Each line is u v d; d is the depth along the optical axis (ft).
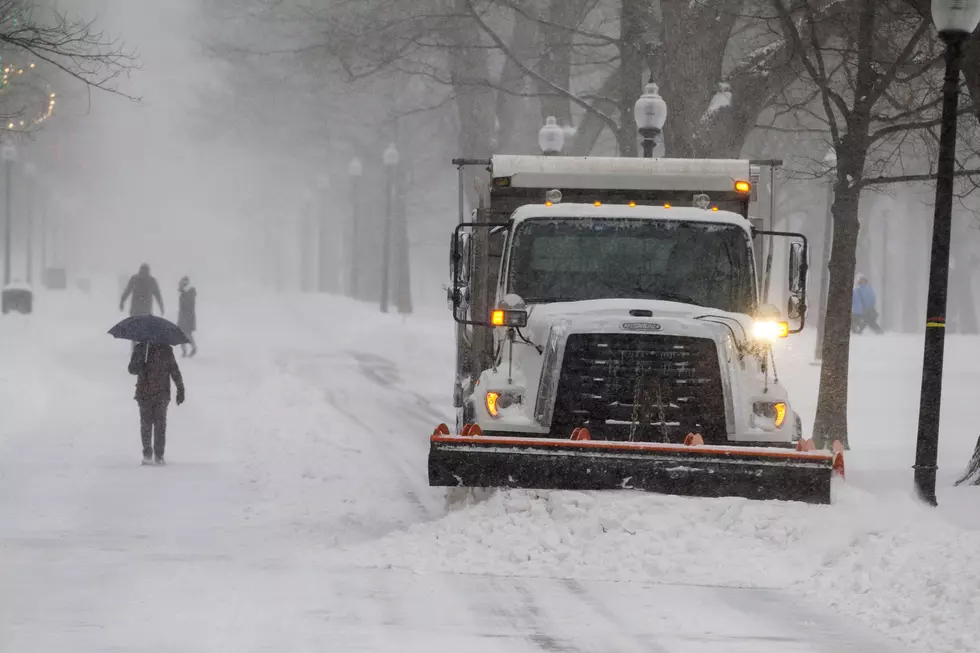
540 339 137.18
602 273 149.18
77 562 117.08
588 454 121.29
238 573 111.86
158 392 201.46
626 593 106.11
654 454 121.29
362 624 92.79
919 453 148.05
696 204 161.17
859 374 330.13
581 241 150.10
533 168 168.76
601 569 114.01
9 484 176.45
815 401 276.41
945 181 146.51
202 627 90.53
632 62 349.00
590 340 135.13
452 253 151.43
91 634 88.02
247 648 84.79
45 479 182.09
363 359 429.79
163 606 97.35
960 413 259.39
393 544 122.31
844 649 88.28
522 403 137.08
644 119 242.99
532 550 117.29
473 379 169.78
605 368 134.72
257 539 134.10
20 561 117.39
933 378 147.54
